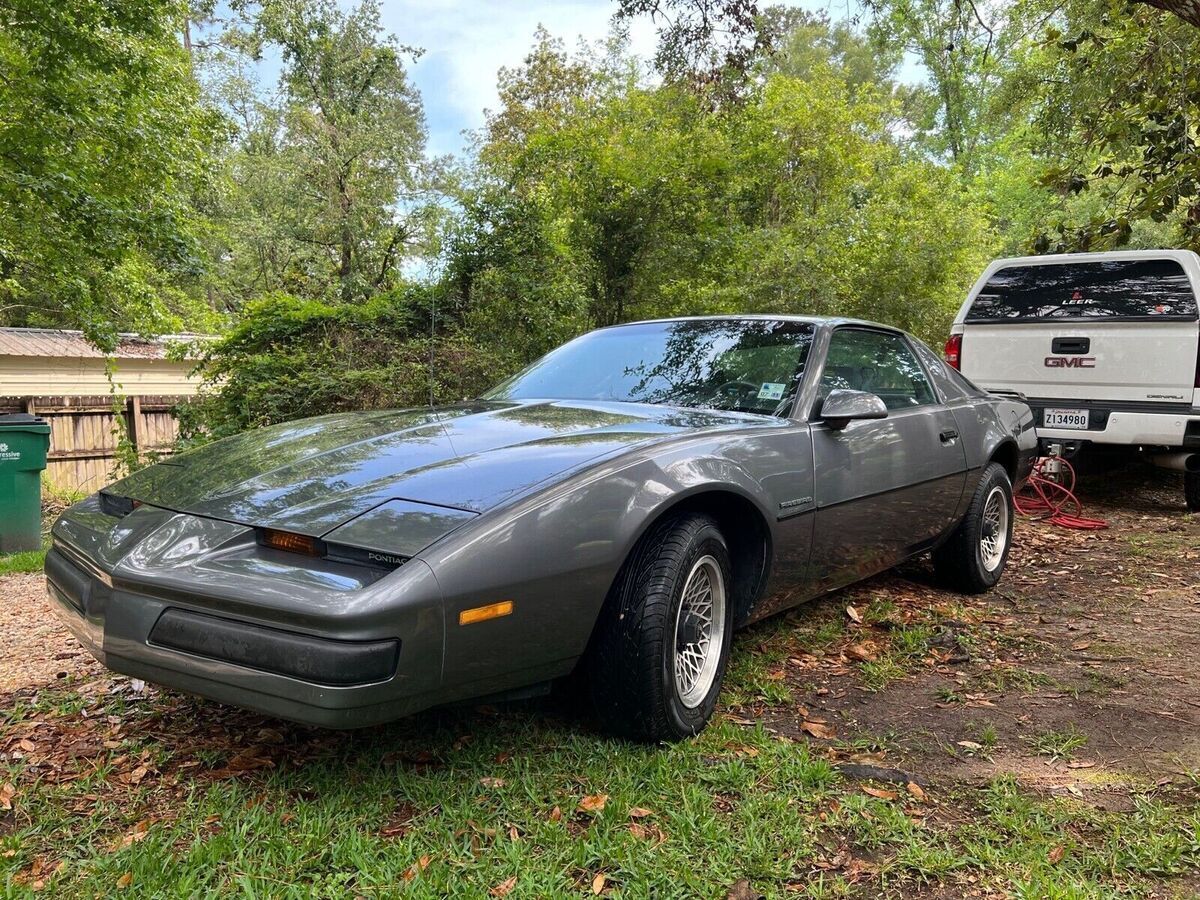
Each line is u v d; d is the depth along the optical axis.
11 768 2.46
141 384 16.39
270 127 23.12
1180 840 2.10
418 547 2.05
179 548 2.20
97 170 9.73
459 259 9.91
